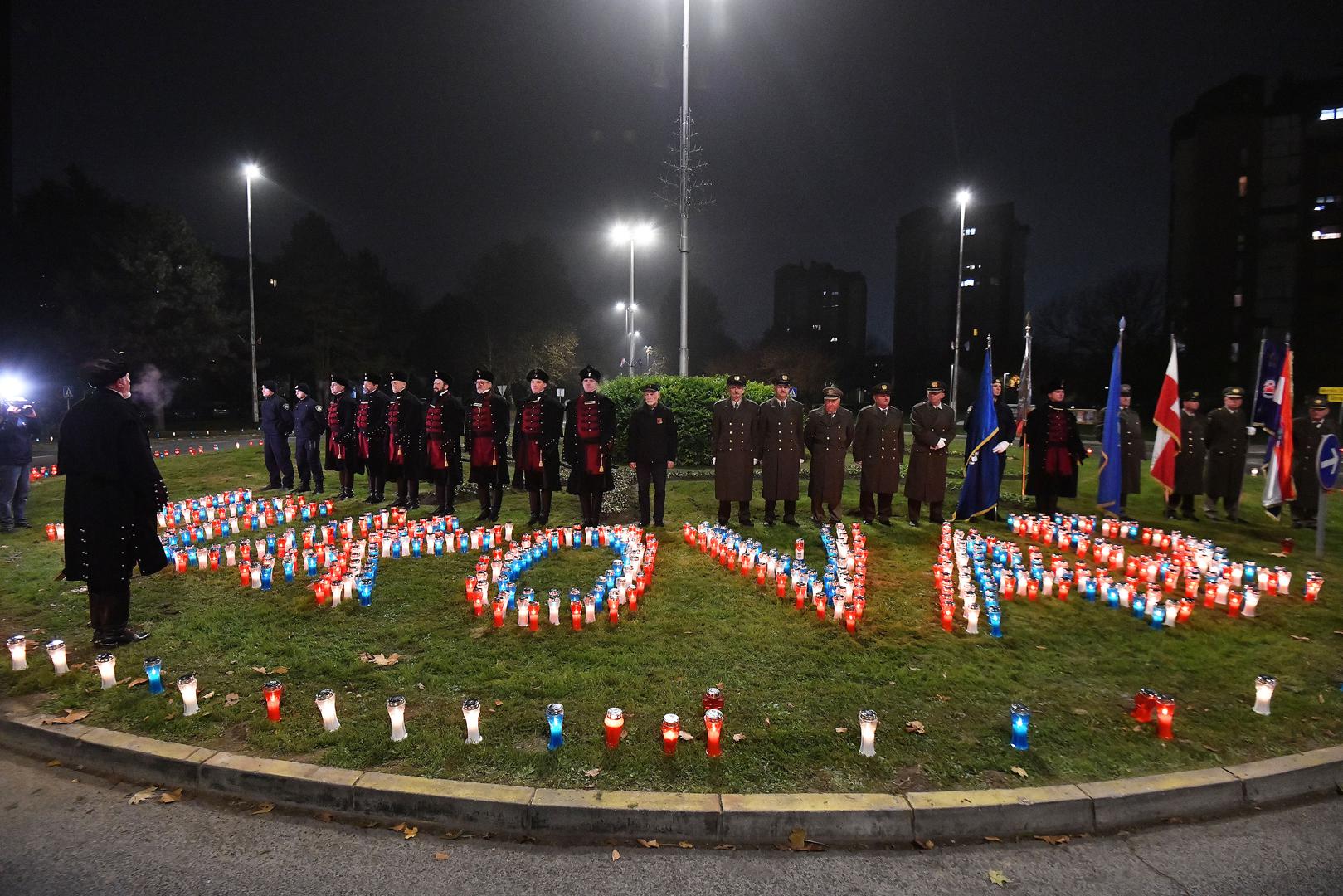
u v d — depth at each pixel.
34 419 10.31
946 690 5.10
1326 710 4.87
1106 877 3.43
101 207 35.19
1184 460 11.12
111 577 5.64
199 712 4.68
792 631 6.18
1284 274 44.06
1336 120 42.47
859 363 73.62
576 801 3.72
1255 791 4.04
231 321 38.47
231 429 39.44
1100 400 45.78
